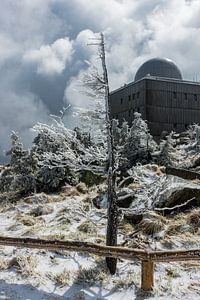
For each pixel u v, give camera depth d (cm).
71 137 1037
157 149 3178
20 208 1964
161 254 862
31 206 1989
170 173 2164
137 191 1130
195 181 1944
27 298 824
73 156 1036
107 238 987
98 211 1652
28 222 1616
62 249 915
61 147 1149
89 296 851
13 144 2608
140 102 5809
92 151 1041
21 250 1144
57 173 2506
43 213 1783
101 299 839
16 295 831
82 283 913
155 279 954
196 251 841
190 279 973
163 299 841
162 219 1428
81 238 1306
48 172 2497
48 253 1122
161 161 2933
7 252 1124
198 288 903
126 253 877
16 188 2552
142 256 866
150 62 6612
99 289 889
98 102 1022
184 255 847
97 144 1091
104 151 1048
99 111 1018
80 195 2255
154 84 5784
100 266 1010
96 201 1869
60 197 2189
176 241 1265
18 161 2542
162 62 6600
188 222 1409
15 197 2417
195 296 857
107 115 1016
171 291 882
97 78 1015
